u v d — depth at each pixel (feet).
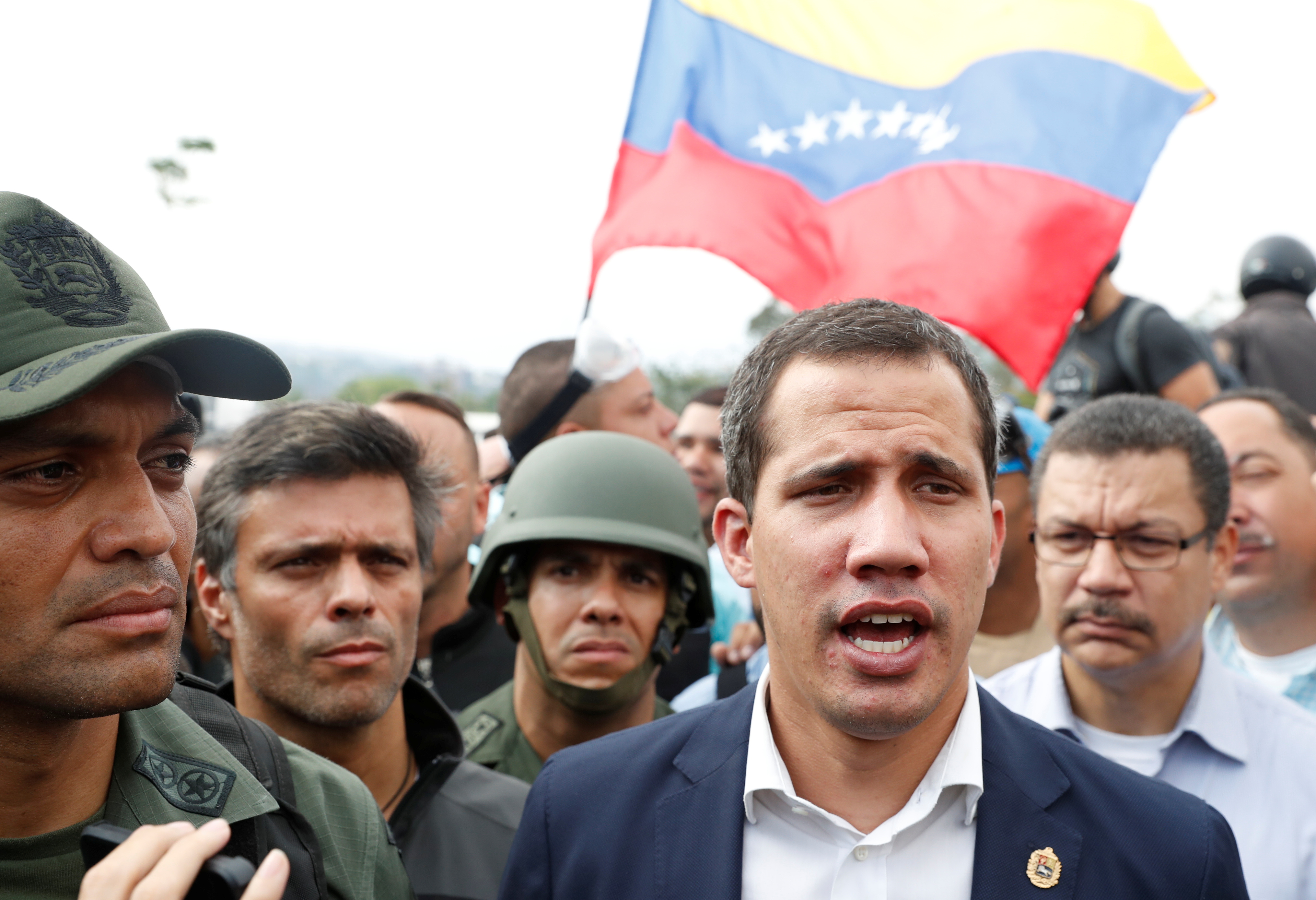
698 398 18.24
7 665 4.45
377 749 8.04
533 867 6.19
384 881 6.11
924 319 5.76
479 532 13.58
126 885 4.06
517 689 10.32
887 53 13.76
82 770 5.04
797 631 5.44
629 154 13.85
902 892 5.54
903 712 5.27
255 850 5.32
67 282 4.73
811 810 5.62
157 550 4.70
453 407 13.16
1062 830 5.56
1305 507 11.21
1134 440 8.77
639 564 9.89
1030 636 12.23
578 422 14.08
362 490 7.83
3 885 4.73
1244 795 8.54
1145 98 12.71
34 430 4.41
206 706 6.01
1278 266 20.79
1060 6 13.28
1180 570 8.62
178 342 4.59
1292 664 11.47
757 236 13.42
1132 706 9.01
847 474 5.38
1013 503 11.85
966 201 12.91
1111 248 12.51
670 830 5.91
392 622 7.84
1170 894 5.37
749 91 13.89
